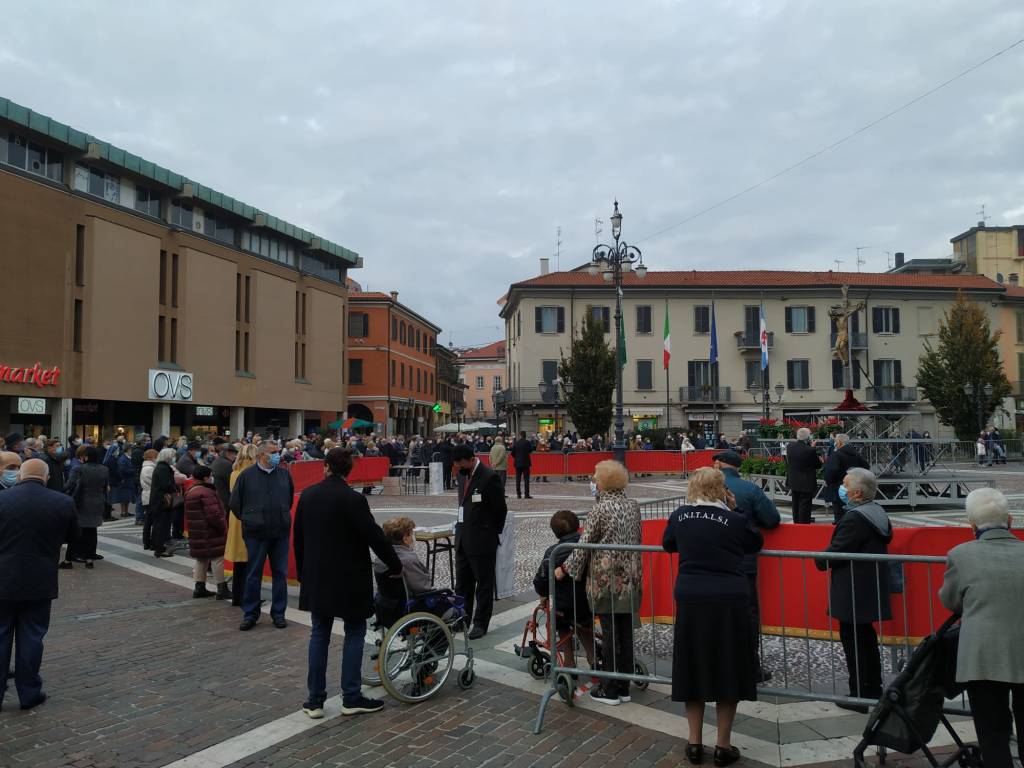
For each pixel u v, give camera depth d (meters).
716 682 4.37
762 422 21.88
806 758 4.55
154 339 32.16
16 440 14.65
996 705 3.71
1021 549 3.79
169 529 12.46
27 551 5.43
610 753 4.62
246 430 40.12
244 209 37.66
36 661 5.48
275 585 7.89
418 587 5.80
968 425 42.31
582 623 5.77
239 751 4.68
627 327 48.84
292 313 43.00
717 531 4.58
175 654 6.83
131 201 31.45
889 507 17.91
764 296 49.56
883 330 50.03
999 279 59.53
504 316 58.91
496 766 4.43
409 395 64.00
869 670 5.26
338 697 5.65
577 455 29.00
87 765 4.50
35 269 26.52
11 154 26.02
